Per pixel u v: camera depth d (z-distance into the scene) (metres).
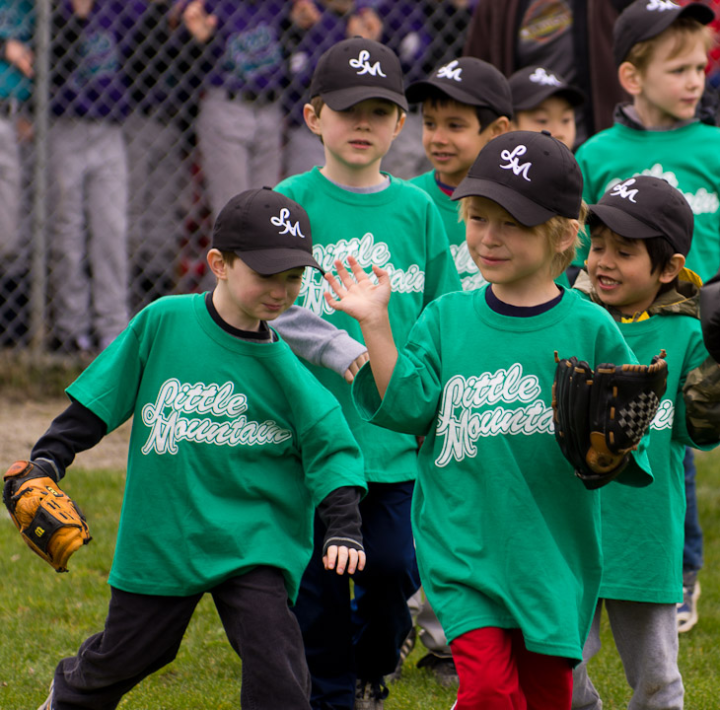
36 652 15.09
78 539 10.66
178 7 26.06
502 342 10.66
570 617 10.20
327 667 12.95
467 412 10.61
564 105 19.00
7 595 16.97
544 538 10.38
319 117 13.98
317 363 12.91
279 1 26.28
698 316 12.30
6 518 20.56
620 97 22.52
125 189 26.73
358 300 10.64
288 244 10.95
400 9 27.23
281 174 27.12
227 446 11.09
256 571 10.99
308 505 11.52
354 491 11.12
